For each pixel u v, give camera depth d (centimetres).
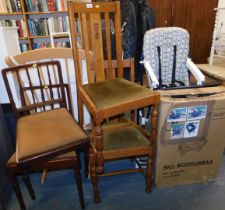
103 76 152
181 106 119
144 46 165
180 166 141
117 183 152
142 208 132
